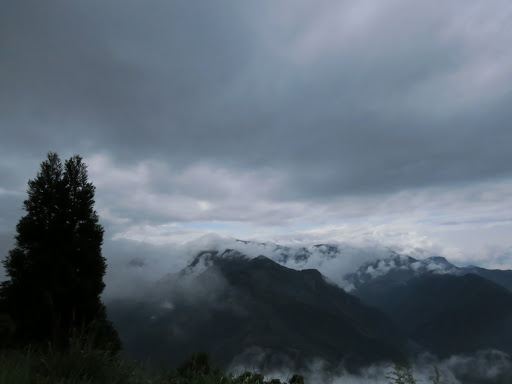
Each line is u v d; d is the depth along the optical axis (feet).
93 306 58.03
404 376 19.33
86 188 69.92
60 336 35.40
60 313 51.08
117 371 19.27
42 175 68.39
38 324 46.52
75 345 19.40
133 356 22.06
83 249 63.93
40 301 51.65
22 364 16.85
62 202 66.80
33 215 65.26
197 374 22.07
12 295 55.47
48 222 65.21
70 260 63.26
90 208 69.41
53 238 64.49
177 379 21.65
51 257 61.11
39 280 58.08
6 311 51.62
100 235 68.69
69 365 18.07
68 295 57.16
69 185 68.74
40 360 18.47
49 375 16.43
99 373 18.34
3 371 15.25
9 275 59.36
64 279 59.11
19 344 28.27
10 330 40.57
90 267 64.13
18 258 60.29
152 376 20.99
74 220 66.64
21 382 15.06
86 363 18.48
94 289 61.46
